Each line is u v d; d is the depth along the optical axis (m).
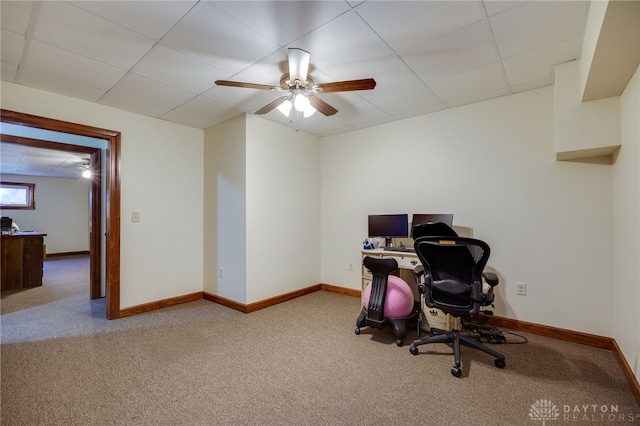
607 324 2.40
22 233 4.62
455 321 2.28
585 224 2.50
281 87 2.28
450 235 2.24
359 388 1.88
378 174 3.78
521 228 2.78
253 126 3.43
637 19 1.37
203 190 3.91
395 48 2.08
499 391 1.85
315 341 2.58
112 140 3.11
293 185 3.94
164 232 3.53
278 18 1.76
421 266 2.49
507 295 2.84
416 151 3.45
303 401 1.75
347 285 4.08
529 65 2.31
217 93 2.80
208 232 3.82
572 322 2.55
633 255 1.90
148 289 3.39
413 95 2.86
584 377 2.00
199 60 2.22
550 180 2.65
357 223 3.99
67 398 1.76
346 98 2.93
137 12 1.70
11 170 6.96
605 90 2.04
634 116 1.84
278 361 2.22
